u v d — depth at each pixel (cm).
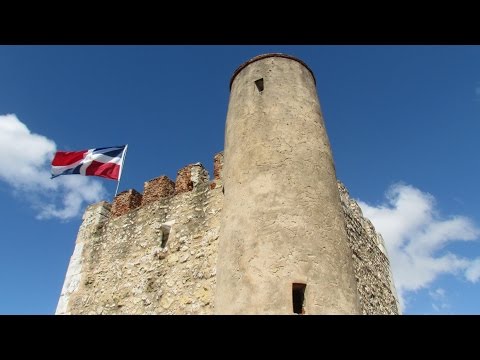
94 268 1113
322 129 698
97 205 1262
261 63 753
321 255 549
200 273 884
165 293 915
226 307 535
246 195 604
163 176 1157
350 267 581
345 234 611
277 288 512
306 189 598
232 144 683
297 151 634
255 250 548
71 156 1190
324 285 527
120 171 1184
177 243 973
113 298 1009
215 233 911
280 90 704
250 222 576
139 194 1219
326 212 593
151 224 1067
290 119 668
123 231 1126
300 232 556
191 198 1029
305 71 763
